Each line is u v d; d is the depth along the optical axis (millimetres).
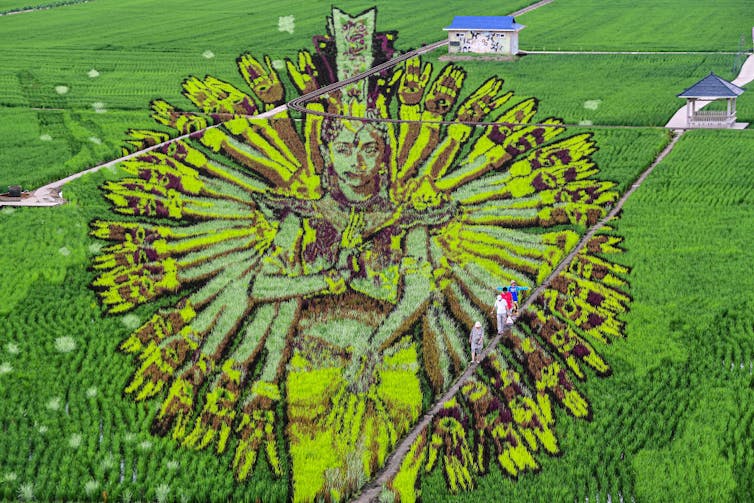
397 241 50344
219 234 51281
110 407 35844
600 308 41875
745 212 51719
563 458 32469
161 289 45000
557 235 50188
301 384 37156
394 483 31344
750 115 69000
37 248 48406
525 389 36094
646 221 51156
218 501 31000
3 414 35031
